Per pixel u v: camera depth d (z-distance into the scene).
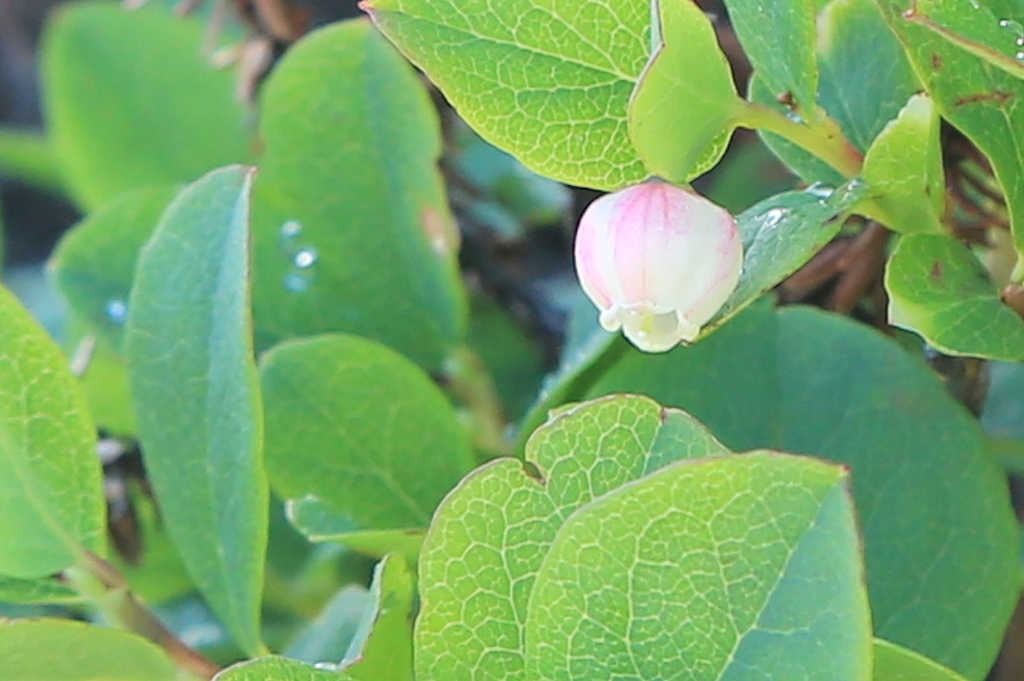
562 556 0.12
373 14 0.12
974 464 0.13
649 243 0.12
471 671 0.12
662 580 0.12
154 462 0.14
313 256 0.15
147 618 0.13
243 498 0.13
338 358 0.14
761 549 0.12
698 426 0.12
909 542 0.13
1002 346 0.12
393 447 0.14
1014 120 0.12
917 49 0.12
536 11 0.12
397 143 0.15
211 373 0.13
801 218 0.12
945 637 0.13
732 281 0.12
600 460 0.12
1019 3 0.12
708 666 0.12
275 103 0.15
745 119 0.12
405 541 0.14
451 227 0.15
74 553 0.13
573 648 0.12
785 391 0.14
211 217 0.13
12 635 0.13
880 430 0.13
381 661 0.13
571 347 0.15
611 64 0.12
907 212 0.12
